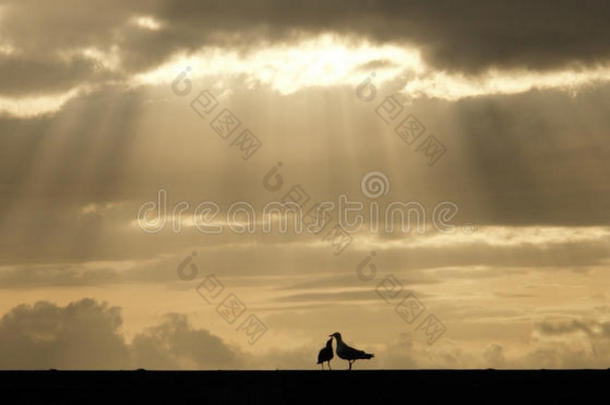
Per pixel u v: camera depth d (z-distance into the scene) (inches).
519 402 1754.4
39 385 1891.0
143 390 1851.6
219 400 1781.5
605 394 1795.0
